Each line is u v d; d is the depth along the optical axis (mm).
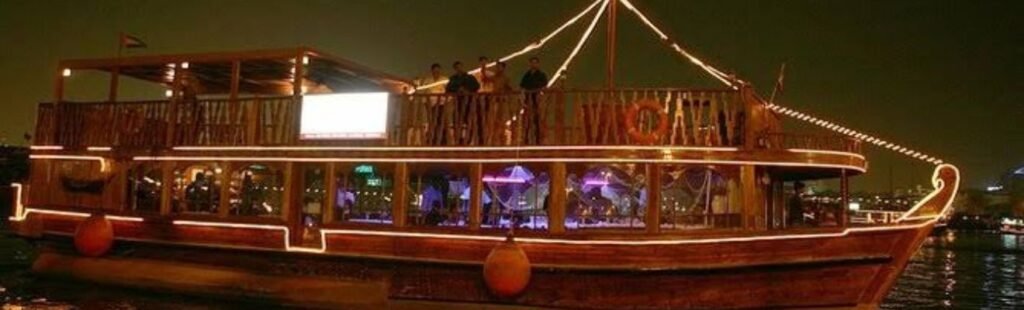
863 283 14586
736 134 14352
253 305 16797
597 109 14391
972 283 34438
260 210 18328
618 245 14164
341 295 16047
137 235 18172
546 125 14742
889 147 15070
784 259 14172
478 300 15211
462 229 15094
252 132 17094
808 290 14461
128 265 18297
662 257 14055
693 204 15109
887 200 22906
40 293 18359
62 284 19031
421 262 15312
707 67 15992
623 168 14688
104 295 18109
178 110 18172
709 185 15125
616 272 14188
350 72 19000
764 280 14352
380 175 17078
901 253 14625
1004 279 36938
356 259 15836
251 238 16859
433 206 17172
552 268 14492
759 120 14734
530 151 14680
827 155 14508
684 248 14055
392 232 15586
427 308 15523
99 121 19094
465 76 16516
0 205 63438
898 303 26094
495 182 16031
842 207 14695
